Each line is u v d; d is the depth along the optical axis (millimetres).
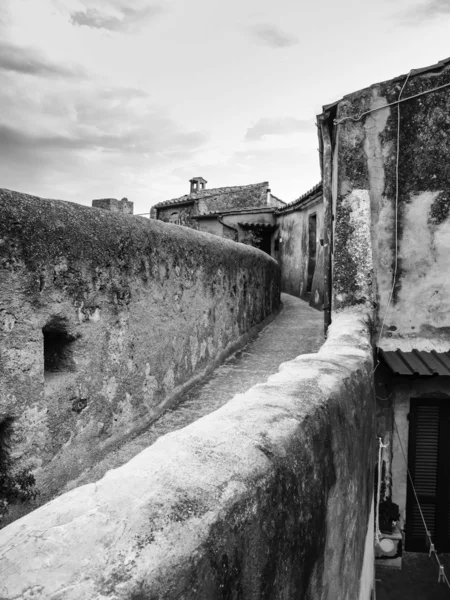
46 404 2775
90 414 3207
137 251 3768
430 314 4957
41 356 2713
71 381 3020
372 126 4996
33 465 2678
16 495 2580
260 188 19047
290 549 1266
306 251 12555
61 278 2863
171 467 1034
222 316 5941
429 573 4574
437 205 4895
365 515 2980
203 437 1235
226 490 989
